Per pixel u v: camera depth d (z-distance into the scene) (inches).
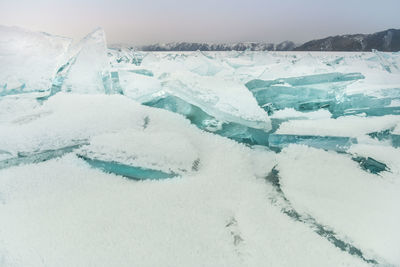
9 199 47.8
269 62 228.4
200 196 50.4
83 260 35.3
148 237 39.6
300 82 108.9
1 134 66.6
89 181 54.2
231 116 81.8
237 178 56.7
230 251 38.8
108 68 107.0
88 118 75.0
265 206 48.5
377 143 70.3
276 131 78.5
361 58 260.1
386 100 100.9
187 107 93.1
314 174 56.1
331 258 37.4
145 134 67.6
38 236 39.1
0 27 95.7
